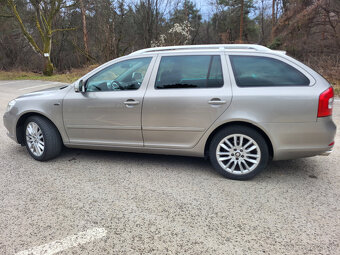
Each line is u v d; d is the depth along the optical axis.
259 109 3.29
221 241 2.44
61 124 4.06
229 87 3.41
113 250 2.35
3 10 21.44
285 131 3.27
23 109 4.17
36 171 3.87
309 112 3.19
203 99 3.44
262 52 3.42
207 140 3.66
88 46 23.31
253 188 3.35
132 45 21.42
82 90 3.91
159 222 2.71
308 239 2.45
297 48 17.06
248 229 2.59
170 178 3.64
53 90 4.28
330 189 3.31
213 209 2.92
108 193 3.26
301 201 3.05
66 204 3.03
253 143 3.42
